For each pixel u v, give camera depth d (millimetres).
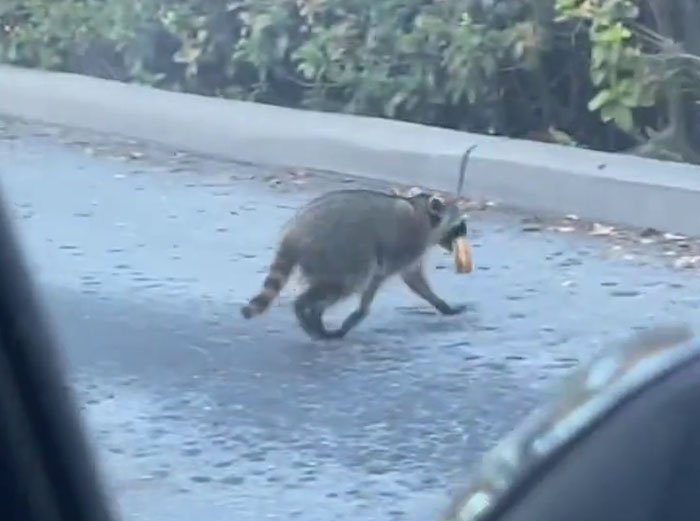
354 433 7020
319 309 8258
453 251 8820
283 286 8359
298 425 7102
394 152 11352
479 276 9273
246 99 13898
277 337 8289
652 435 3250
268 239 10102
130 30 14586
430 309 8766
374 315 8672
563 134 12234
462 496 3631
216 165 12062
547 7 12406
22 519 5379
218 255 9734
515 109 12609
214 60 14133
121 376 7609
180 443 6855
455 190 11023
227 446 6852
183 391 7465
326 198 8383
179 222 10492
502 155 10883
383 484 6504
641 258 9594
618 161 10719
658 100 11906
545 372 7734
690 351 3301
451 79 12656
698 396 3234
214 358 7926
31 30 15188
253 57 13695
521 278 9250
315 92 13242
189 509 6230
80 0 14945
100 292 8891
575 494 3309
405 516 6215
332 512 6258
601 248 9805
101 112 13141
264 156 12047
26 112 13688
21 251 7980
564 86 12523
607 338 8211
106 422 7066
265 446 6875
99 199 11094
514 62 12484
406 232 8477
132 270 9359
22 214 10609
